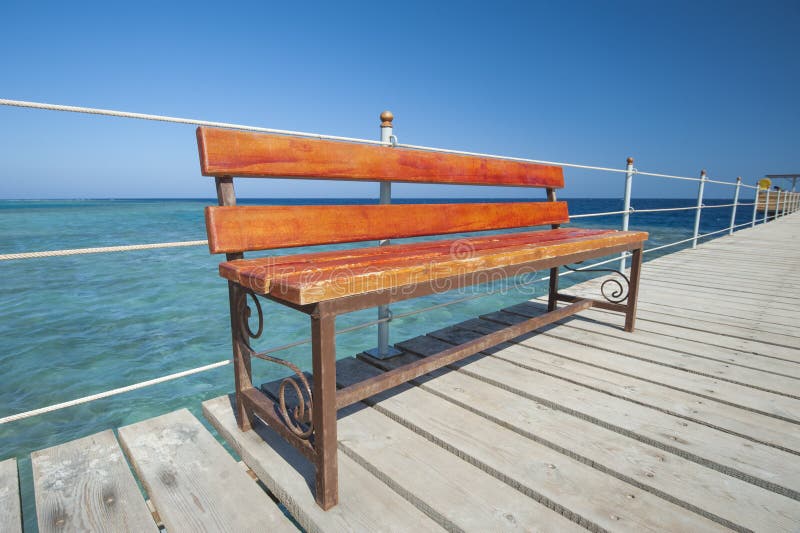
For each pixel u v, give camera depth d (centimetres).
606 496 120
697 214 667
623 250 238
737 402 175
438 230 206
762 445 145
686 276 457
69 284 827
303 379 117
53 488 127
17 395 375
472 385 192
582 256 204
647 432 152
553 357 225
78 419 335
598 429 156
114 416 339
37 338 509
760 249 666
